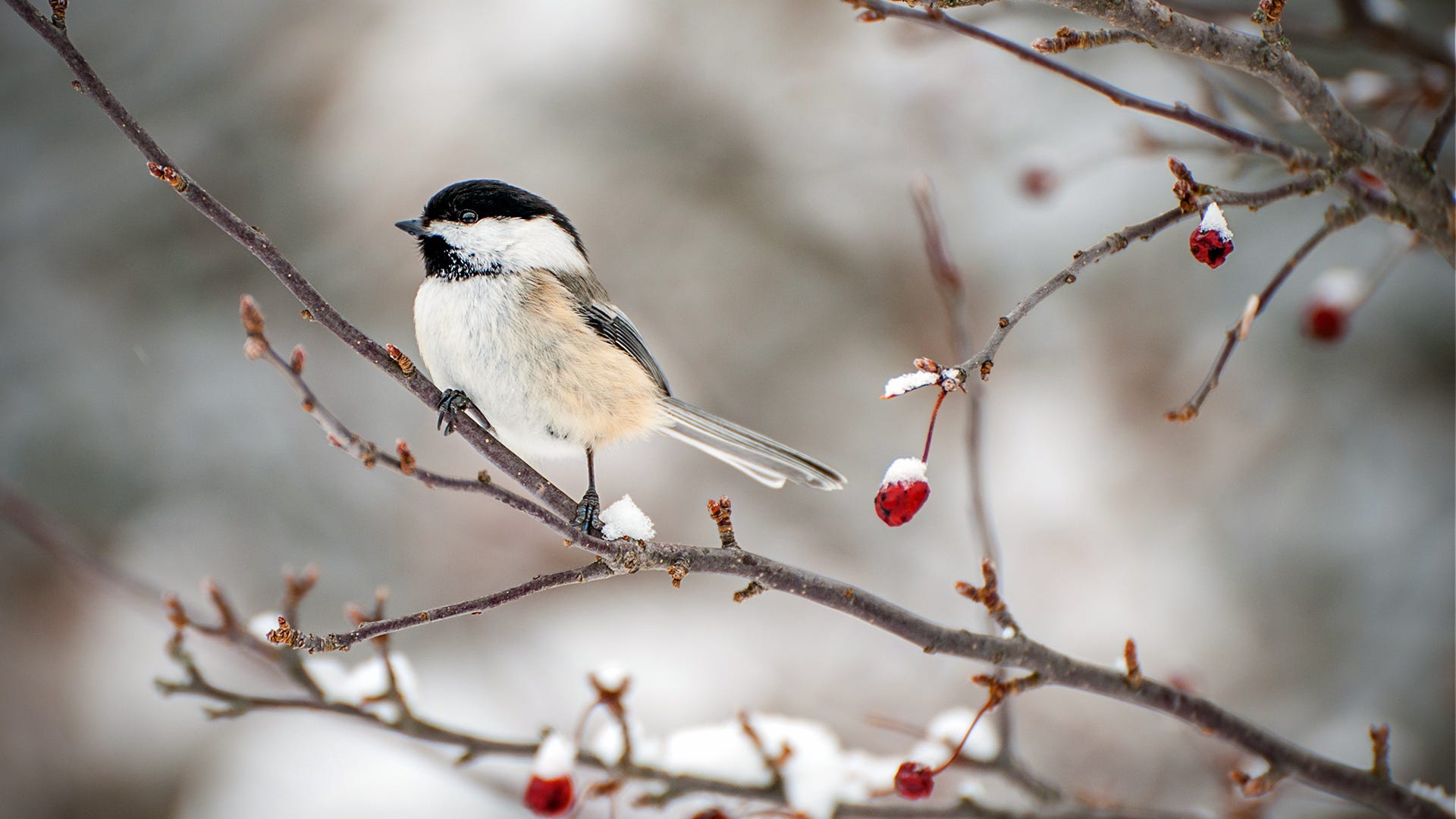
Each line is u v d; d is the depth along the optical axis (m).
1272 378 11.20
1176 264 11.41
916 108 11.84
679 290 12.45
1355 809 7.76
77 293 12.66
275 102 12.70
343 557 11.36
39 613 10.66
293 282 4.20
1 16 13.30
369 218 12.47
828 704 10.08
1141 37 3.94
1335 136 4.30
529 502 4.10
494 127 12.29
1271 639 10.51
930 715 9.98
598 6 12.09
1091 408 11.52
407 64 12.38
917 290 11.99
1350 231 10.91
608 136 12.31
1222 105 6.20
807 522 11.59
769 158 12.38
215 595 4.98
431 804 9.44
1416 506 10.66
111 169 12.93
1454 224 4.52
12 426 11.88
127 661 10.59
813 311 12.38
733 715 9.92
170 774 10.16
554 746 4.61
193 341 12.48
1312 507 10.88
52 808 10.14
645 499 11.55
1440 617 10.23
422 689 10.13
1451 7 9.55
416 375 4.45
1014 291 11.71
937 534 11.38
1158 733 9.52
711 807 4.95
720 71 12.26
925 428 11.84
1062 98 11.40
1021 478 11.40
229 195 12.71
